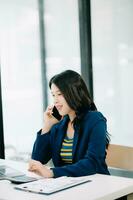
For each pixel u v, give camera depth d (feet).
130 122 11.94
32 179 5.71
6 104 10.55
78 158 6.52
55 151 6.84
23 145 10.94
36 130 11.30
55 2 11.80
